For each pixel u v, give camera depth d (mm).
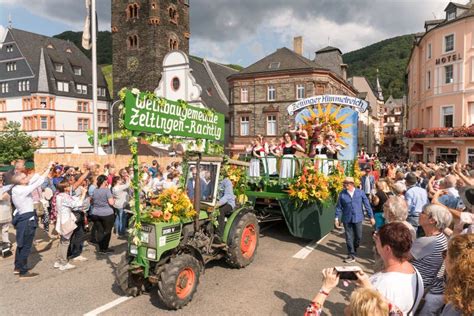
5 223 8008
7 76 53969
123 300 5688
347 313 2670
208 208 6414
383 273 3203
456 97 28844
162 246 5305
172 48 46219
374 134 73875
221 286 6172
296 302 5578
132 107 5051
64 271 7113
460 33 28391
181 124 6012
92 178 9914
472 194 5250
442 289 3832
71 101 55281
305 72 34719
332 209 9500
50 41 57250
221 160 6582
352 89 46875
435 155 29922
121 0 45312
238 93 37562
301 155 10555
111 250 8477
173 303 5148
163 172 14305
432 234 4152
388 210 5199
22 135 42469
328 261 7582
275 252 8211
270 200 9445
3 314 5230
